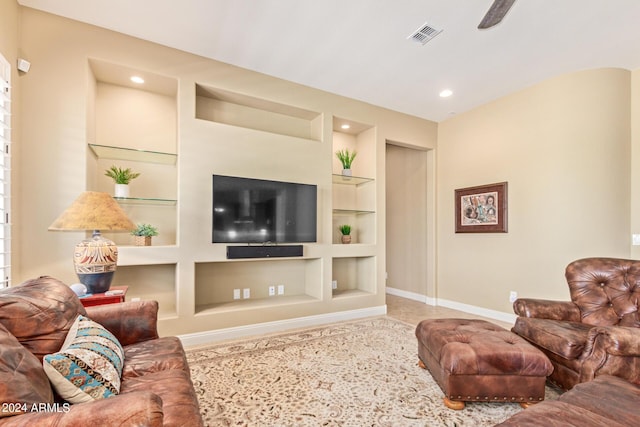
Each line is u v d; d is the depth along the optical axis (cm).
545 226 348
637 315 223
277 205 342
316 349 283
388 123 429
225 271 350
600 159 319
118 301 217
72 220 199
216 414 183
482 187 408
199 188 302
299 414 184
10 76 222
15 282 228
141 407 85
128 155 297
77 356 121
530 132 362
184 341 291
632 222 321
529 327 226
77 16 249
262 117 370
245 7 236
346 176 406
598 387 134
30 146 238
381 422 178
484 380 187
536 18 241
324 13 241
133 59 275
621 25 249
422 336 237
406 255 524
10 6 222
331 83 358
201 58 306
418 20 246
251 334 322
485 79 346
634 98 323
